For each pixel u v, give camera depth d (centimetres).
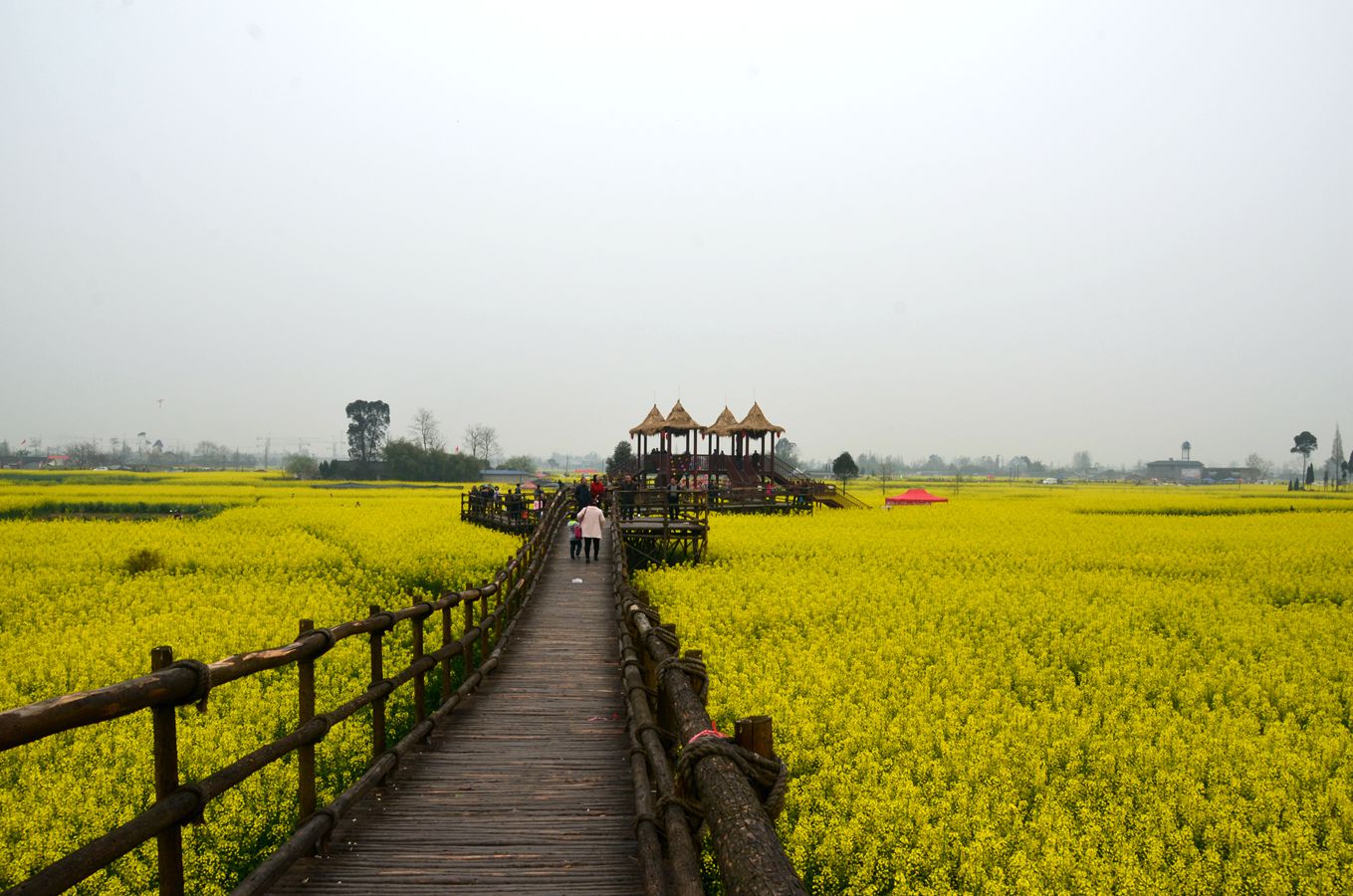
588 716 745
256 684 1062
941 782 829
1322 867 696
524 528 2781
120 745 816
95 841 259
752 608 1658
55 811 685
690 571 2186
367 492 6656
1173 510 5109
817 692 1120
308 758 452
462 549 2506
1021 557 2583
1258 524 3897
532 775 586
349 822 495
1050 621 1662
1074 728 989
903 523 3622
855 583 2017
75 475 9825
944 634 1526
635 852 458
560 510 2603
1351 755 941
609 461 6269
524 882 419
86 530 3183
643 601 861
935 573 2270
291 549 2572
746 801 259
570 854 454
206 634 1359
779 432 4312
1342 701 1197
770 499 4188
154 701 285
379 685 572
